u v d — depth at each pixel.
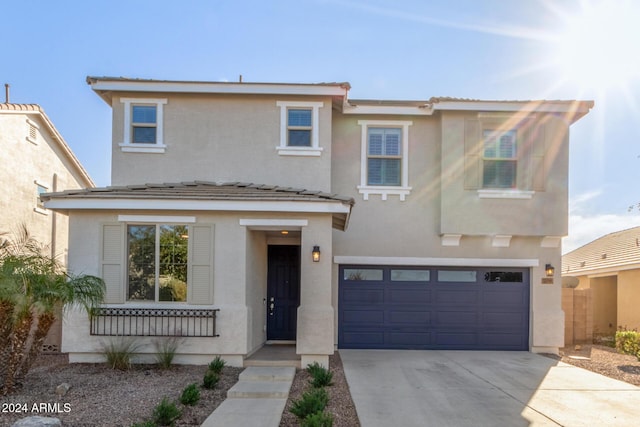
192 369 9.68
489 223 12.84
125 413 6.80
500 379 9.59
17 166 16.45
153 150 12.44
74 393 7.80
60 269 8.62
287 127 12.67
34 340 8.02
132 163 12.44
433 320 13.18
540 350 12.95
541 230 12.88
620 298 17.62
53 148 19.03
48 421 6.04
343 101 12.86
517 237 13.21
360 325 13.12
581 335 14.59
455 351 12.91
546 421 7.02
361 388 8.71
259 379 9.02
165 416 6.36
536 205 12.91
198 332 10.05
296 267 13.13
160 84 12.27
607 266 18.06
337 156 13.38
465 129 13.01
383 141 13.53
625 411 7.54
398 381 9.29
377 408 7.50
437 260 13.15
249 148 12.56
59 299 7.76
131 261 10.34
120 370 9.48
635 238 19.47
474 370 10.41
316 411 6.67
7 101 17.75
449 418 7.07
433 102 12.84
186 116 12.59
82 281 8.40
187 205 10.10
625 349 11.99
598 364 11.40
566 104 12.80
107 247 10.25
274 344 12.53
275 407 7.41
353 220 13.23
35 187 17.64
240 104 12.66
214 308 10.16
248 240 10.47
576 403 7.95
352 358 11.66
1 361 7.69
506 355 12.45
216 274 10.25
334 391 8.49
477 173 12.94
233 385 8.67
